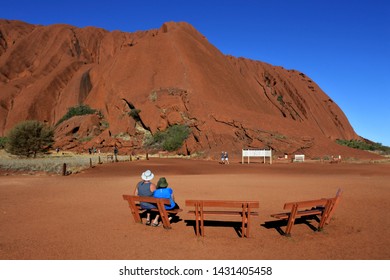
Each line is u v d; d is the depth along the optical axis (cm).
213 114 5841
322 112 11962
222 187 1557
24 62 12656
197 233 742
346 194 1320
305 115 10962
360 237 722
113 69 8506
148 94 7106
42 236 725
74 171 2472
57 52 12619
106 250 636
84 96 10575
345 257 598
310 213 787
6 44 14338
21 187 1569
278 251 634
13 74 12250
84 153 6266
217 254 617
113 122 7250
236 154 5053
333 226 821
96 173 2419
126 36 13650
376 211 991
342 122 12600
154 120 6406
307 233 759
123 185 1647
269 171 2706
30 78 11756
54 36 13312
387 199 1198
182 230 784
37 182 1786
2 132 10069
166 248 650
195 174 2409
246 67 11475
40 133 4631
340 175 2311
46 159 3869
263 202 1149
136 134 6662
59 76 11562
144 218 911
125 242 686
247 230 723
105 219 890
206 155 5134
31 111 10519
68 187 1569
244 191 1419
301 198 1232
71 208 1043
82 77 10962
